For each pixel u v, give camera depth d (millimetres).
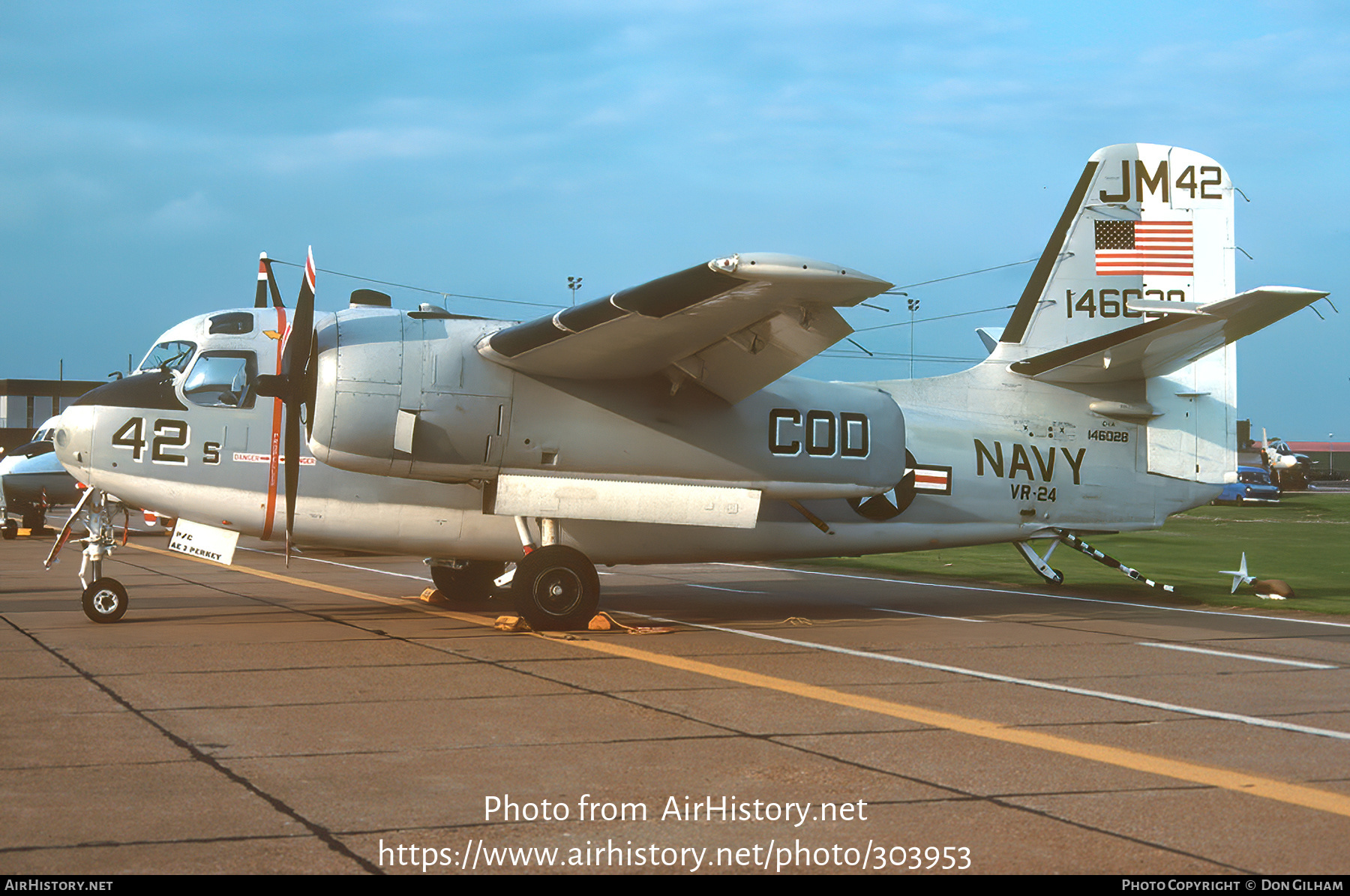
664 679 8391
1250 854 4559
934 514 13141
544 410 10945
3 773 5555
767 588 16344
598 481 11133
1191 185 14320
